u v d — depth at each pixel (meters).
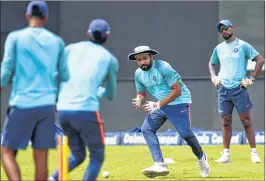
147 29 56.44
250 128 34.94
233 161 35.81
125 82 57.03
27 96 20.53
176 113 27.84
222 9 55.19
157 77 27.58
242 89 34.28
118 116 57.22
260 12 54.38
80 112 21.52
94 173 21.92
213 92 55.62
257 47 54.53
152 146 27.98
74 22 57.44
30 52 20.53
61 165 21.52
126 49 56.81
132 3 56.56
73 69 21.88
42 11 21.09
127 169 31.89
